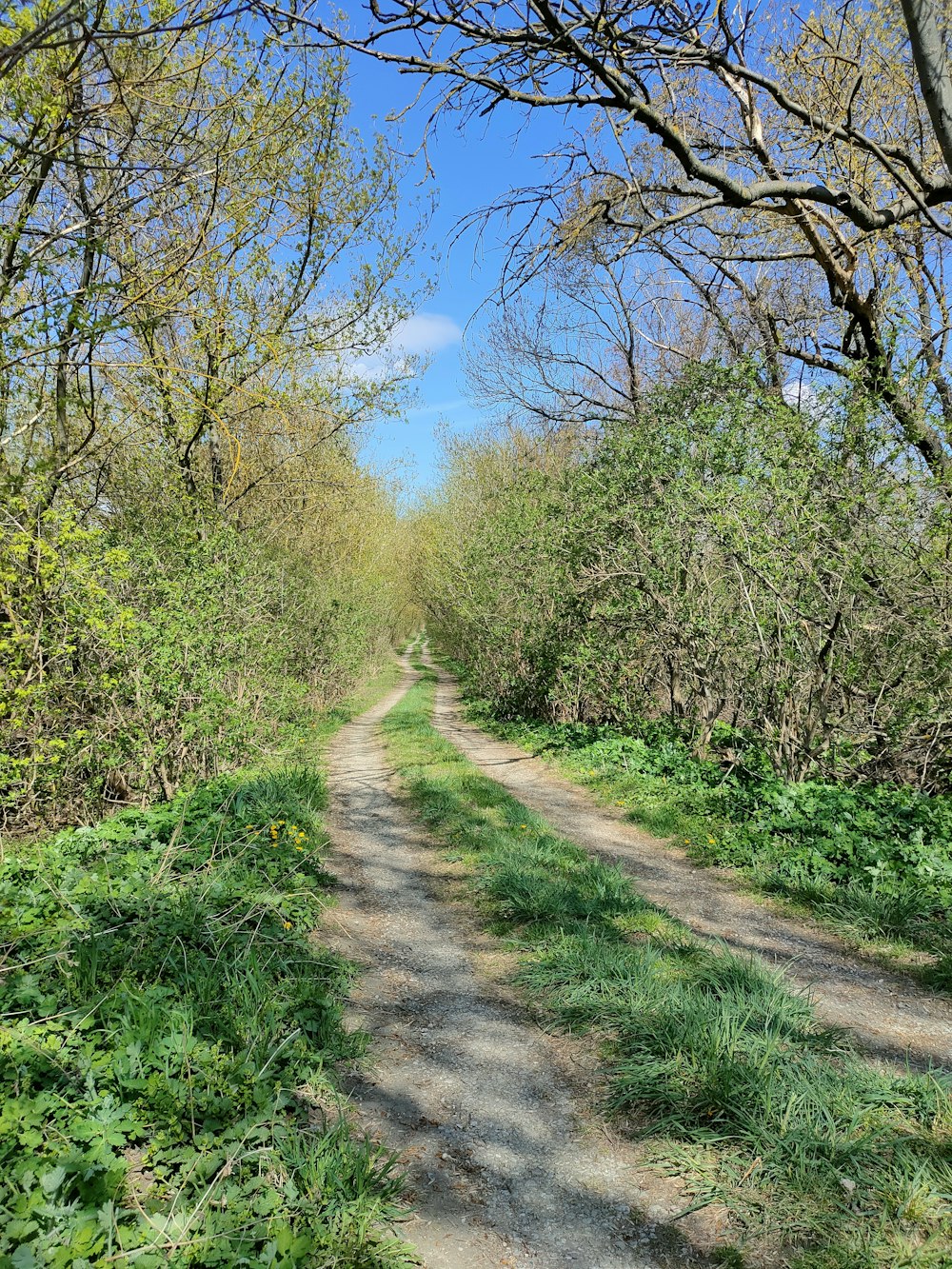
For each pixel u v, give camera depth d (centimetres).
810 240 769
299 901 547
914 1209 264
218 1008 380
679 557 1048
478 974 480
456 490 2525
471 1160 309
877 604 791
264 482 1502
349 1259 245
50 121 595
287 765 1027
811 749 856
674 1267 254
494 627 1695
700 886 630
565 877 615
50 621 740
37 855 569
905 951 501
